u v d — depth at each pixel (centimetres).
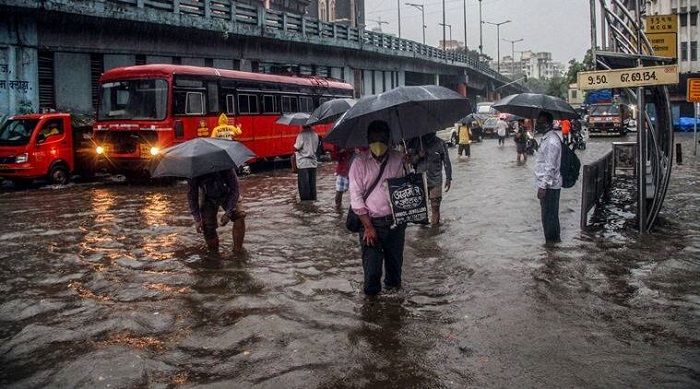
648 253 711
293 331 486
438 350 445
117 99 1661
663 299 544
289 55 3344
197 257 750
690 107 4984
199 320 521
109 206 1221
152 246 821
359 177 544
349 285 614
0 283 650
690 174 1582
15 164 1542
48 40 1997
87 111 2166
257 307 549
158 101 1622
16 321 532
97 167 1722
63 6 1898
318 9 7475
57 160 1616
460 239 820
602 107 3891
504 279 620
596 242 774
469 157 2372
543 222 778
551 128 762
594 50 896
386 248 582
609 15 916
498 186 1417
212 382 399
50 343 475
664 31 1277
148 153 1603
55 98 2050
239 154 721
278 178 1842
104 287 626
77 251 799
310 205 1185
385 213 547
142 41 2347
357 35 3956
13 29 1883
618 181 1438
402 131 577
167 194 1429
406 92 527
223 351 453
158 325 511
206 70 1794
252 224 975
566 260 685
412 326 493
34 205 1239
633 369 403
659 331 470
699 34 4853
